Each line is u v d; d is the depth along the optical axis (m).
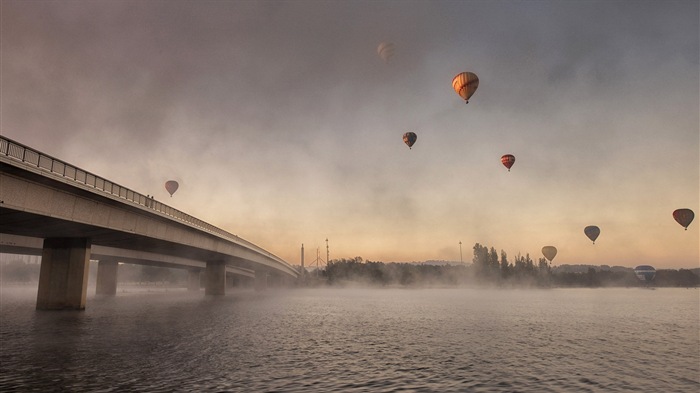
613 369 26.27
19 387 20.05
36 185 37.88
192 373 23.50
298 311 69.00
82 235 54.25
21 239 65.06
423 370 25.44
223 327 44.69
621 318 61.59
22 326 41.47
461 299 115.94
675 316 65.44
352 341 36.84
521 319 59.00
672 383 23.08
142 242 64.44
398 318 59.34
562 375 24.52
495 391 21.14
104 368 24.20
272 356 29.02
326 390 20.89
